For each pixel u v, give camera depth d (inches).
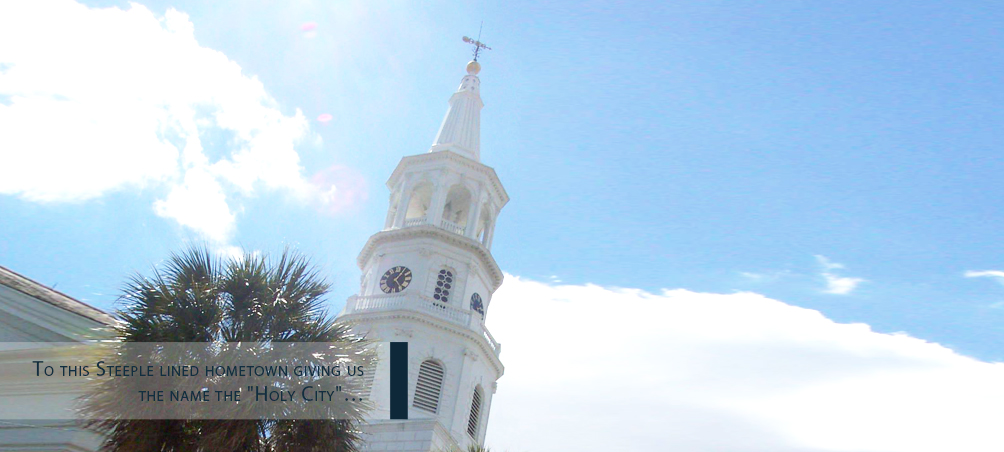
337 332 930.7
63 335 1084.5
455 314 2224.4
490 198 2517.2
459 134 2628.0
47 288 1170.6
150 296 886.4
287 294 920.3
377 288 2289.6
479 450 1472.7
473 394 2197.3
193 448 821.2
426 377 2116.1
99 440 994.7
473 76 2815.0
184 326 851.4
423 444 1882.4
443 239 2317.9
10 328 1087.0
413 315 2146.9
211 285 899.4
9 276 1143.6
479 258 2361.0
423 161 2501.2
